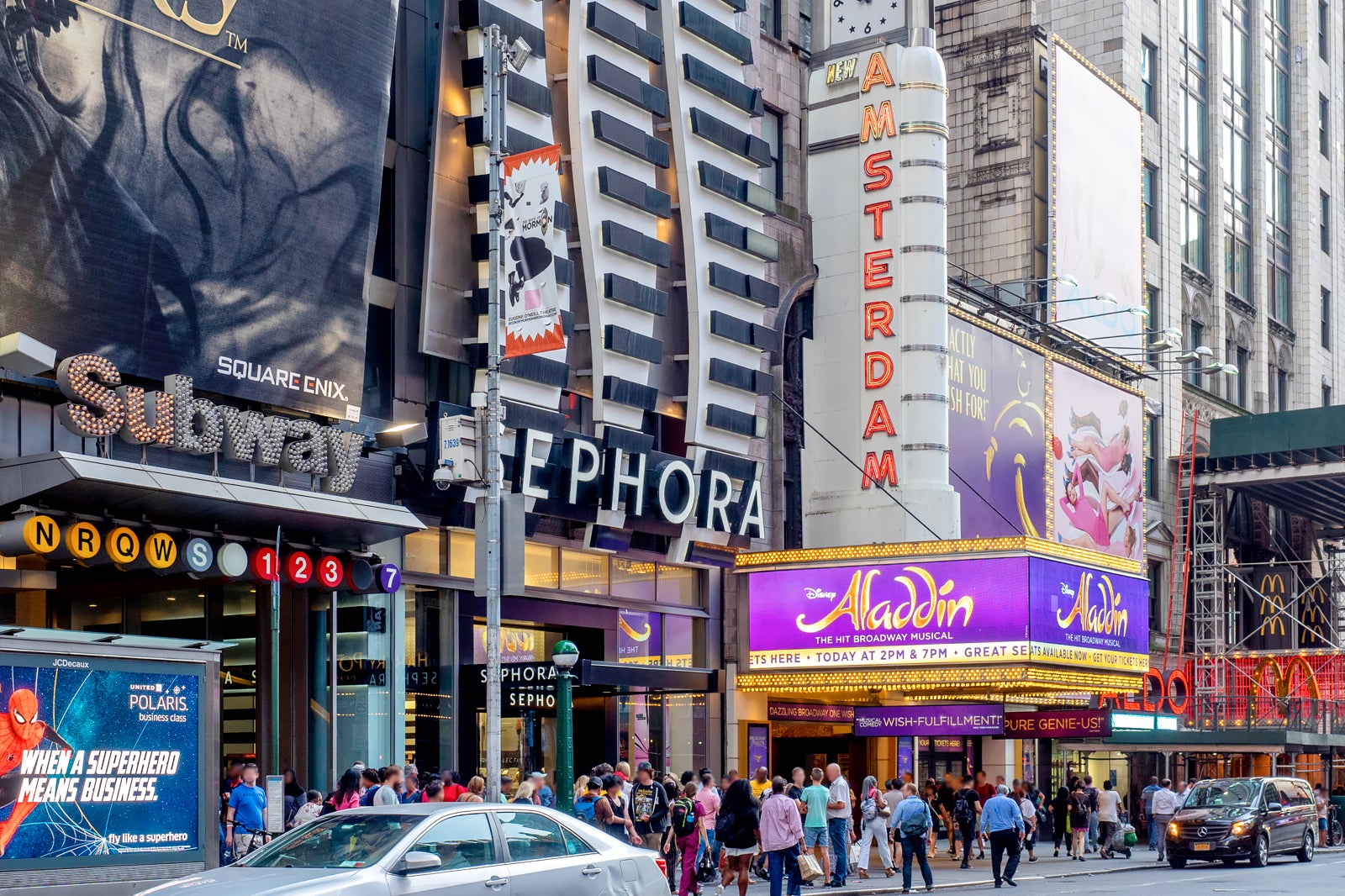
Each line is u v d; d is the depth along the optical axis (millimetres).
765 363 36375
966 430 40188
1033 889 26516
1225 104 64125
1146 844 47375
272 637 25578
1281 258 69375
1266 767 52969
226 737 26500
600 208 31188
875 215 37875
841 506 37312
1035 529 43219
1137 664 35531
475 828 13430
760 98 35750
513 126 29141
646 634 33750
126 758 15211
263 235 24219
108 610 27547
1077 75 48562
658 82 33906
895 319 37375
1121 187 51156
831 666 33438
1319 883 28094
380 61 26344
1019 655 31484
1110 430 48312
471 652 29594
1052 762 45781
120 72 22297
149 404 22219
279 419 24141
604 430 30641
